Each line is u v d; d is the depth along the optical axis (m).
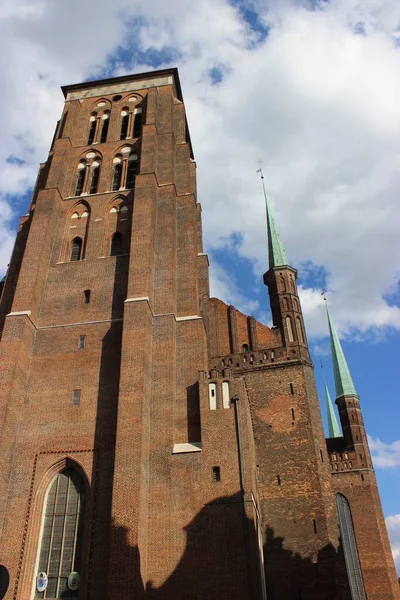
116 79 60.62
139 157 50.62
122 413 32.66
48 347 38.44
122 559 27.73
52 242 44.69
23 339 37.22
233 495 30.89
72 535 31.30
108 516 30.72
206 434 33.34
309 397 42.66
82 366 37.12
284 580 35.25
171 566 29.19
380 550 56.09
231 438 32.94
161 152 50.62
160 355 37.16
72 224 46.72
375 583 54.53
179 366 37.50
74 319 39.66
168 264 41.88
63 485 33.09
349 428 69.56
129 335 36.03
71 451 33.44
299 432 40.62
